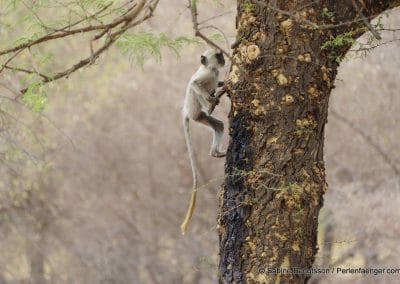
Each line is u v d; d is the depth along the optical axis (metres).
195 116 7.94
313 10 6.11
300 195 6.06
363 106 16.91
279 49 6.11
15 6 7.06
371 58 16.31
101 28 6.26
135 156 21.05
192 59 18.95
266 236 6.09
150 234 20.33
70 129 20.28
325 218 16.20
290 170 6.09
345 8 6.20
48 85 6.99
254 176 6.14
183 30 15.57
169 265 19.75
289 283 6.05
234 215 6.20
